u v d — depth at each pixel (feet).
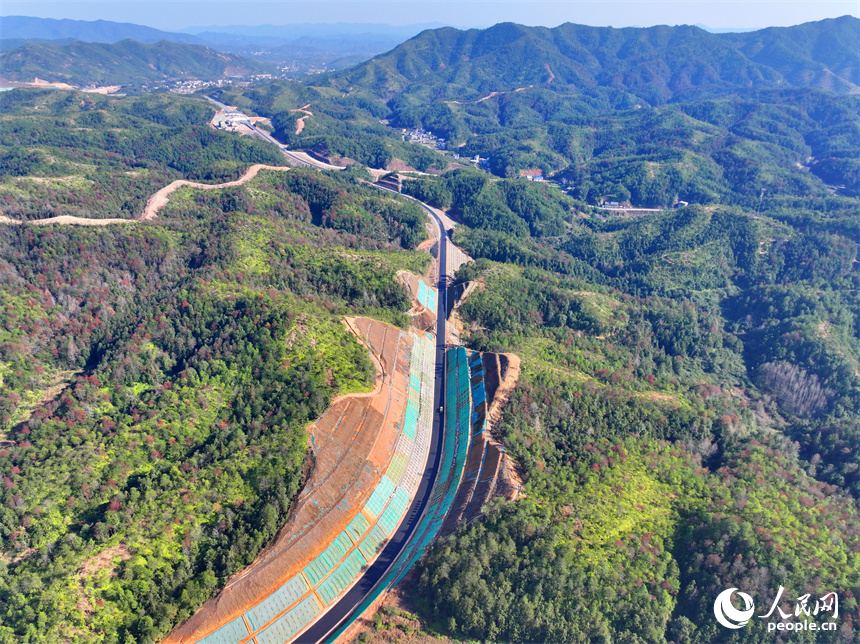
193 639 399.85
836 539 443.32
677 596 411.13
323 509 499.51
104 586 387.55
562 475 515.50
